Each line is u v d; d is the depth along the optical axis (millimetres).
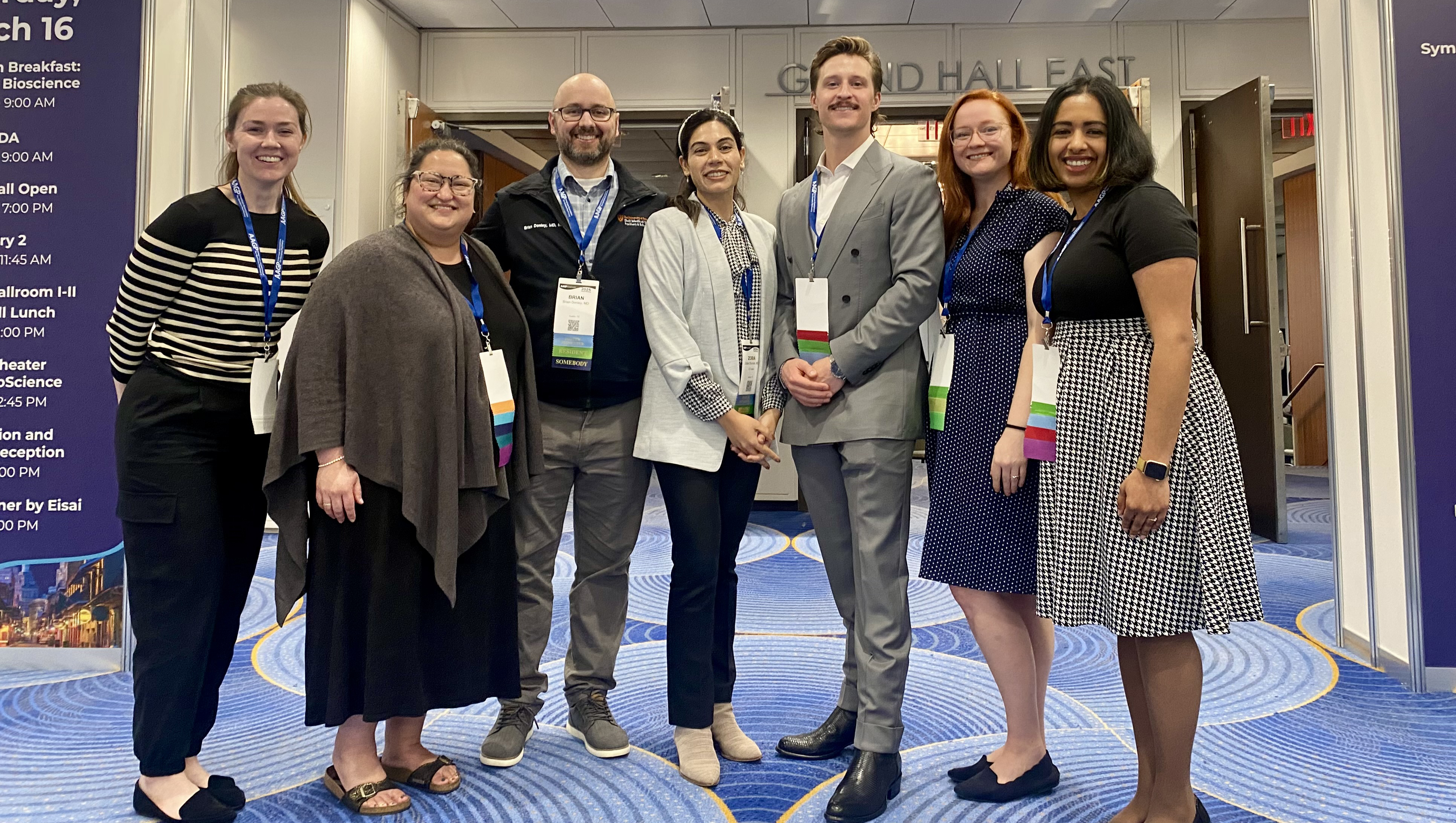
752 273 2166
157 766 1806
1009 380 1884
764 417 2152
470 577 1937
